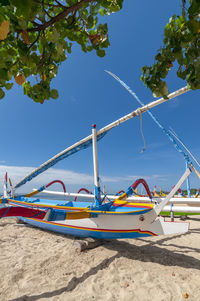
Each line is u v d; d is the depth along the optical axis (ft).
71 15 3.96
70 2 3.69
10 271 10.71
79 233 16.10
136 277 9.91
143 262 11.62
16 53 3.31
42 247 14.94
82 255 12.89
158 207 11.99
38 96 4.11
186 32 3.05
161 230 11.74
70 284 9.41
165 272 10.32
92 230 14.70
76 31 4.35
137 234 12.73
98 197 15.38
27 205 20.77
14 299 8.22
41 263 11.77
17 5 2.05
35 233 19.49
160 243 15.85
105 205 14.74
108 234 13.96
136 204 14.02
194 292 8.42
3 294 8.61
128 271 10.53
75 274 10.44
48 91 4.09
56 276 10.23
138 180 14.76
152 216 12.17
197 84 3.47
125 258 12.20
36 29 3.05
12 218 27.58
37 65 3.77
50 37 3.40
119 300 8.09
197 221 24.68
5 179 31.76
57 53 3.87
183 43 3.16
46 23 3.08
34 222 20.66
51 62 4.25
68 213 12.17
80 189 28.58
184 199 19.97
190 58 3.34
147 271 10.43
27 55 3.25
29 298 8.29
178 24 3.24
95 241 14.52
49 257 12.62
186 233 19.06
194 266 11.06
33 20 2.94
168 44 3.35
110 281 9.61
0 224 23.71
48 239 17.26
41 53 4.04
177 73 3.57
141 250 13.85
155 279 9.62
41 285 9.34
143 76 3.83
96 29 4.47
